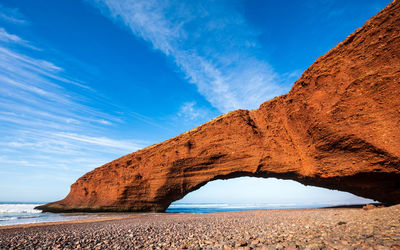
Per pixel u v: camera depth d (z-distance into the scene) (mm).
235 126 27953
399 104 12297
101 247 6508
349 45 15766
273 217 13961
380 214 8180
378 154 12984
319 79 17125
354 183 15492
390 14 13344
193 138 31281
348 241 4727
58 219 23703
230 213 21922
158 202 33438
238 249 5047
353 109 14211
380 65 13477
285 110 21859
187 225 11703
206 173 29266
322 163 16484
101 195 38719
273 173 24062
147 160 35562
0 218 26344
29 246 7164
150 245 6402
